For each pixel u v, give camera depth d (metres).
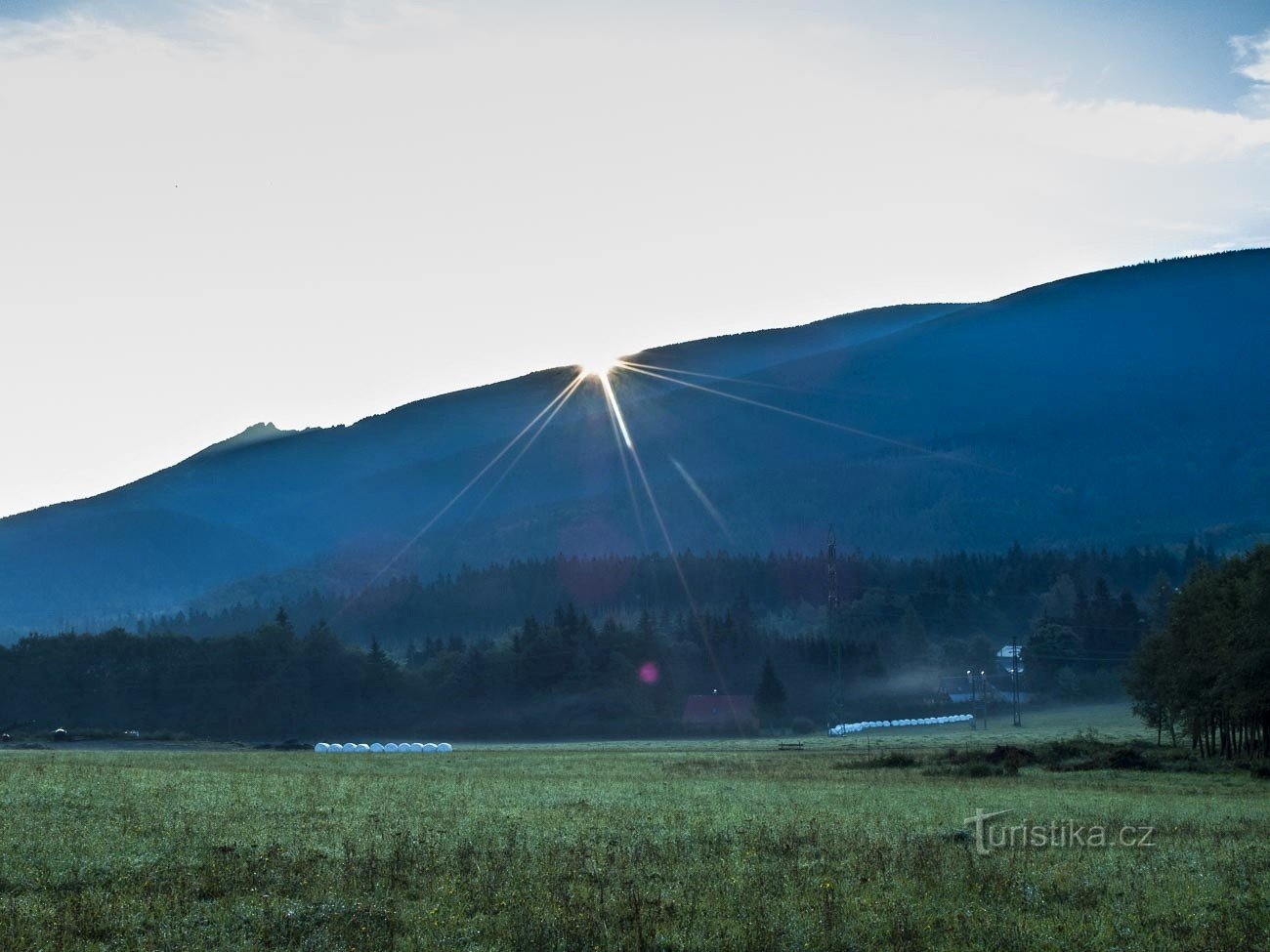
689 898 25.80
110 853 28.64
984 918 24.64
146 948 21.31
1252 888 29.11
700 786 57.50
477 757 102.62
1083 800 53.62
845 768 80.31
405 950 21.66
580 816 40.25
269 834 32.72
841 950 22.31
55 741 121.88
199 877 26.62
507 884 26.70
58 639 179.50
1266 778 74.50
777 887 27.17
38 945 21.08
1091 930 24.19
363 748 131.50
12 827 32.00
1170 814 47.16
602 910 23.92
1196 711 98.38
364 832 34.09
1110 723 180.38
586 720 180.00
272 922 23.02
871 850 32.03
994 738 144.50
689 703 192.62
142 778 50.12
